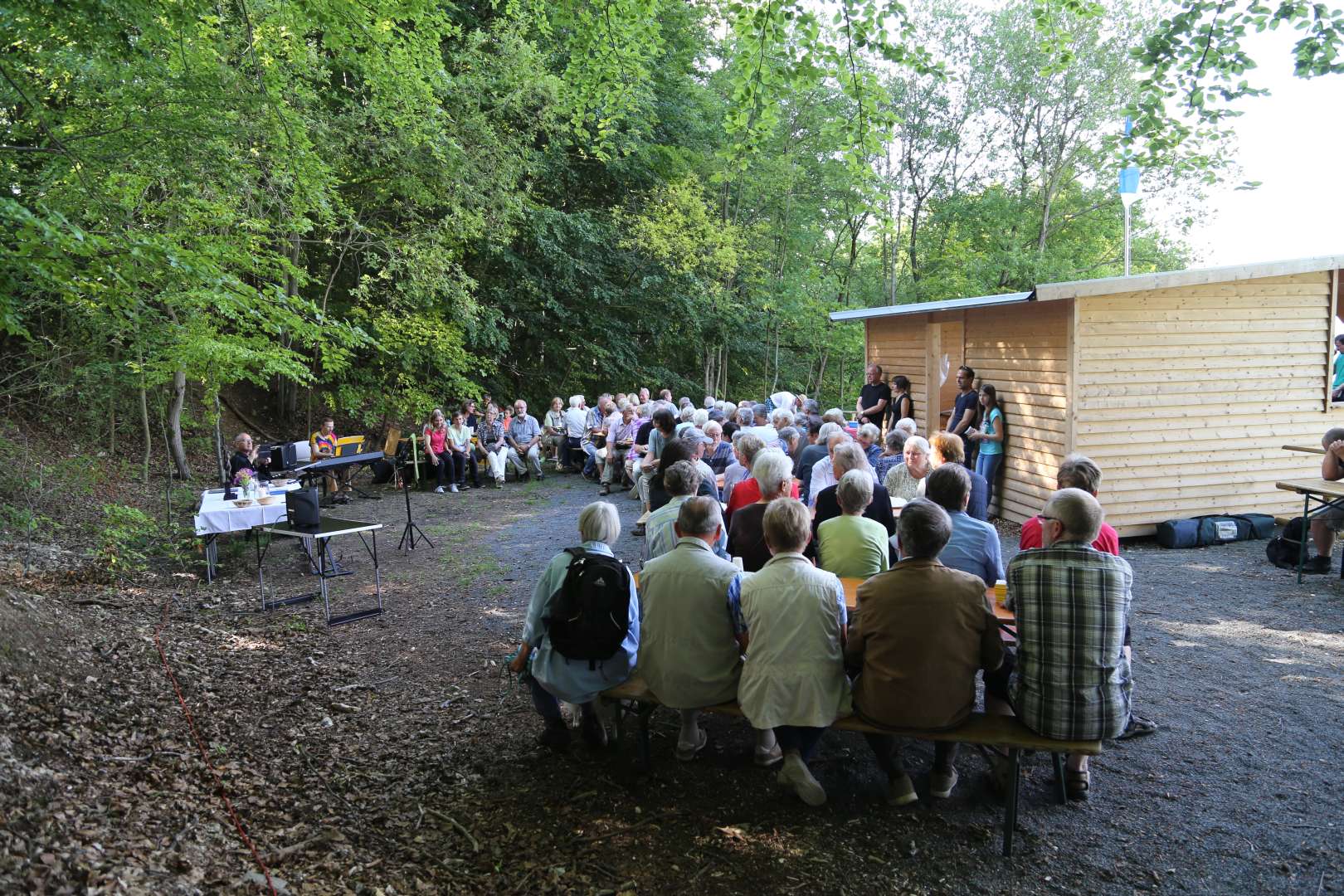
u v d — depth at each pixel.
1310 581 7.00
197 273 5.09
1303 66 5.95
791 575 3.59
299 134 7.36
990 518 9.98
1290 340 8.98
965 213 26.19
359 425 17.11
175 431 11.87
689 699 3.76
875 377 12.30
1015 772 3.28
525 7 15.01
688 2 18.75
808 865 3.20
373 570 8.02
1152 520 8.70
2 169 5.35
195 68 5.95
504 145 14.99
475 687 5.09
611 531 4.09
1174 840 3.36
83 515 8.95
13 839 2.60
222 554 8.48
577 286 19.03
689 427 7.88
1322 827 3.42
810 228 25.12
